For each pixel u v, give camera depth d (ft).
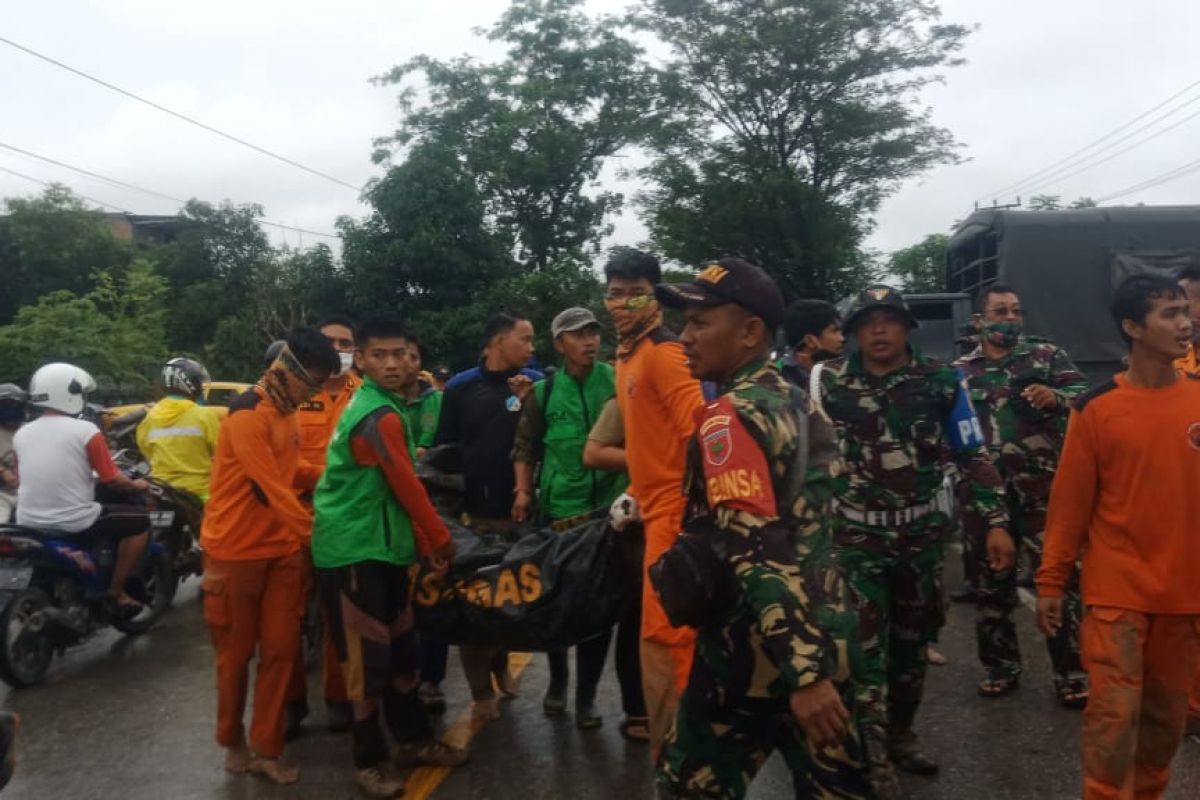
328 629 14.42
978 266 39.29
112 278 112.37
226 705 15.26
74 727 17.83
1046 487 17.80
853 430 14.06
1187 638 11.59
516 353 18.10
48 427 21.50
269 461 14.58
